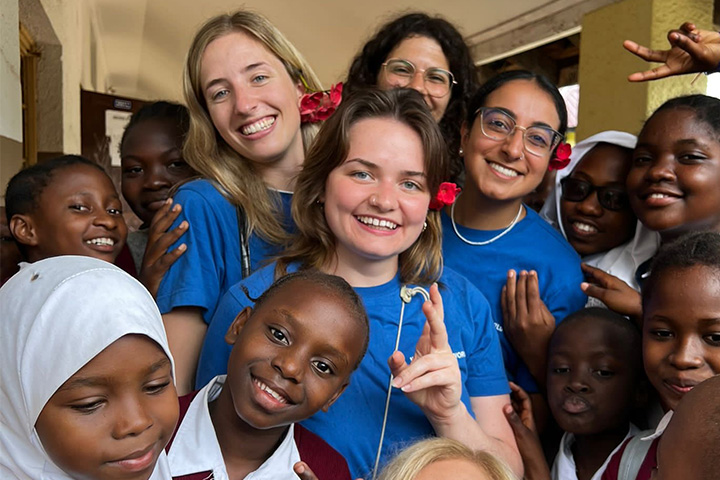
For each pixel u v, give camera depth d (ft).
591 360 5.20
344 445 4.26
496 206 6.03
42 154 13.98
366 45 8.01
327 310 3.68
